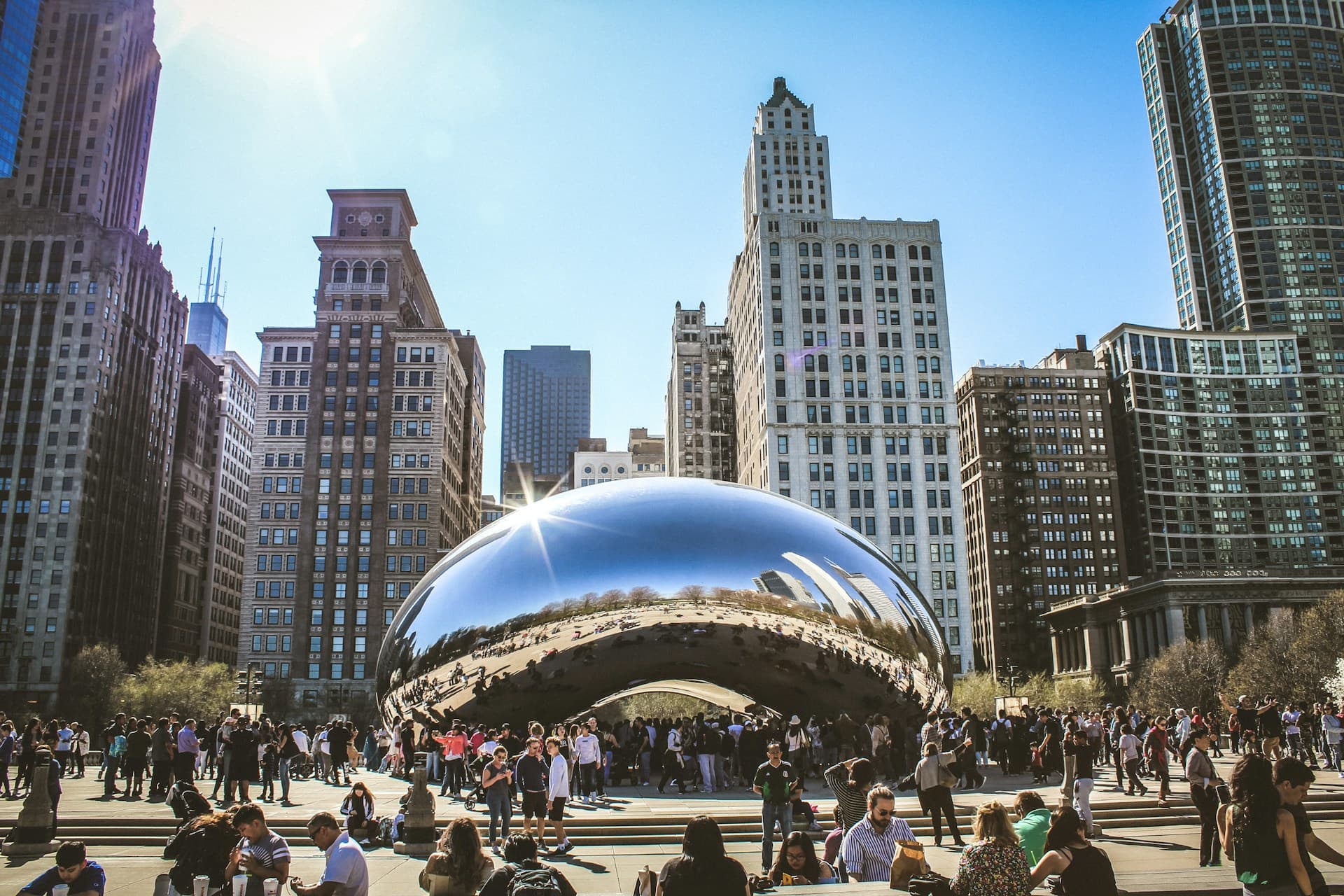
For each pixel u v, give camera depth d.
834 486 104.44
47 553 109.88
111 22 133.12
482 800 20.19
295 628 99.25
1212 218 193.12
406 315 113.25
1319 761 34.03
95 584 114.94
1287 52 192.12
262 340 108.81
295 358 108.62
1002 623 150.00
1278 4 195.00
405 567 101.12
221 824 9.02
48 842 15.98
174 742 21.97
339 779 26.98
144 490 129.50
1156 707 87.00
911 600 29.20
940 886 7.61
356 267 108.44
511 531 28.62
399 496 102.81
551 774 15.74
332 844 8.77
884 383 107.69
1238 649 101.44
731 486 30.31
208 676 91.06
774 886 9.60
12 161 140.00
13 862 15.46
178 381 140.75
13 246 118.75
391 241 108.44
